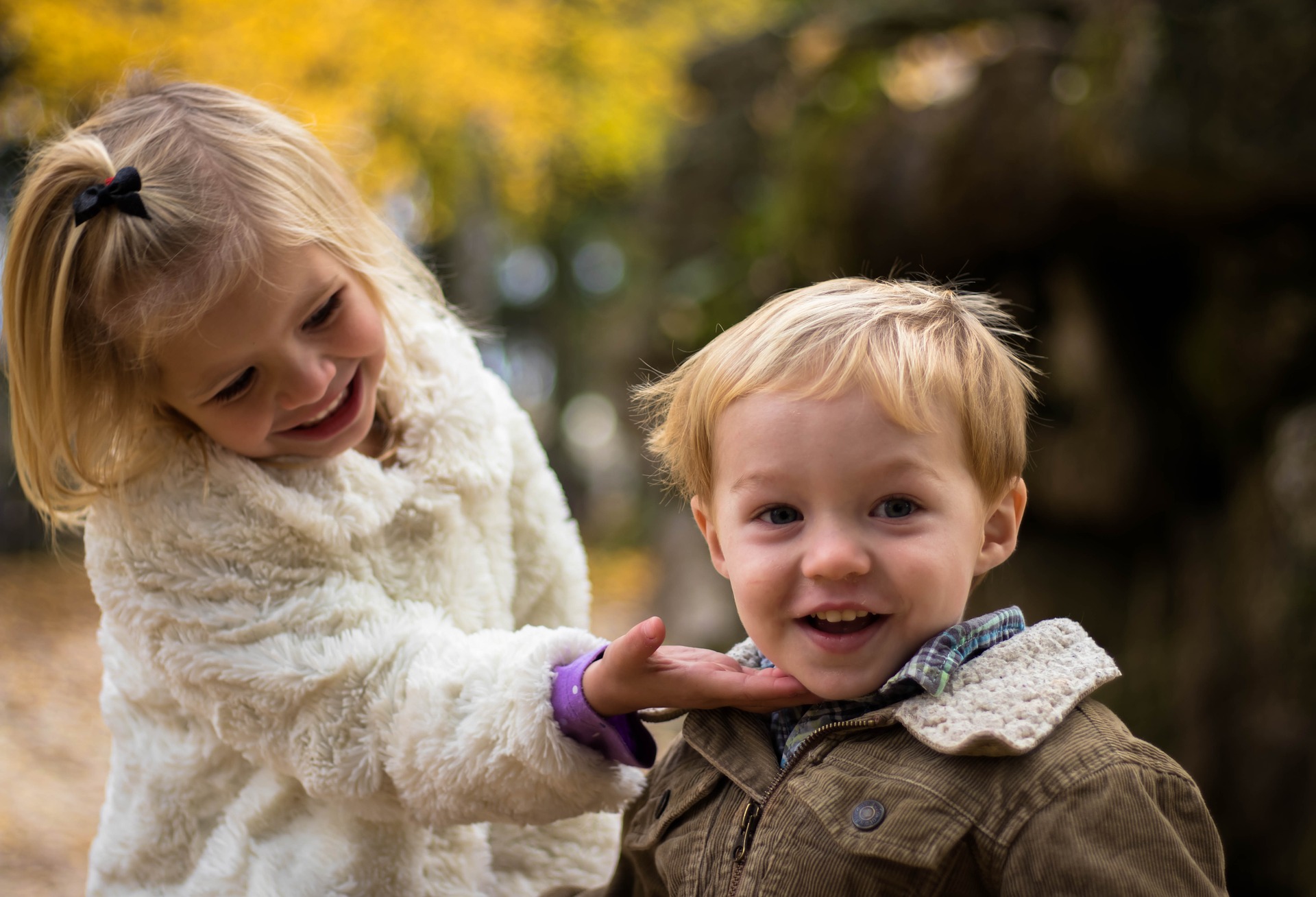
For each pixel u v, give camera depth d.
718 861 1.07
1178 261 4.17
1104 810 0.90
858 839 0.96
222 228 1.23
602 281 14.26
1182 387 4.30
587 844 1.53
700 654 1.15
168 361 1.24
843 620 1.02
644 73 7.79
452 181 8.41
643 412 1.36
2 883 3.62
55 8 5.17
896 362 1.00
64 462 1.34
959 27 5.27
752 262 6.59
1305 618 3.55
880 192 4.82
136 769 1.42
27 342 1.30
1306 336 3.67
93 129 1.39
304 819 1.36
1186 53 3.23
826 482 0.99
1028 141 4.17
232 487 1.31
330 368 1.30
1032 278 4.70
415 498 1.42
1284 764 3.56
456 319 1.70
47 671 6.21
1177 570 4.39
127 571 1.30
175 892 1.39
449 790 1.20
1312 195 3.30
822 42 5.96
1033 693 0.96
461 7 6.53
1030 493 4.89
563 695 1.17
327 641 1.27
